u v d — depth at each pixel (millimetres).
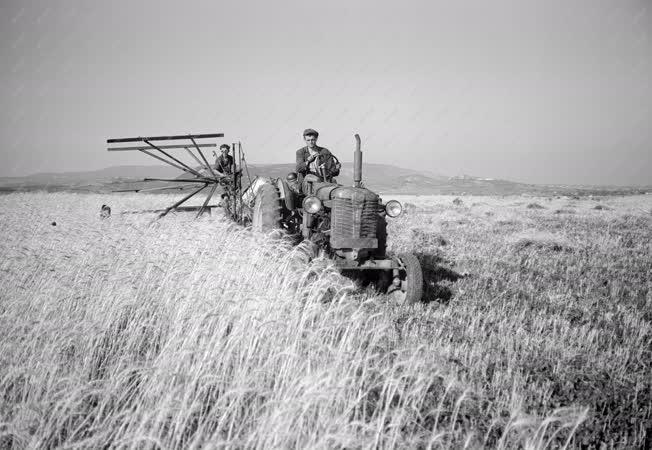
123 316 4828
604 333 5324
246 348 3850
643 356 4723
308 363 3346
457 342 4797
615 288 7375
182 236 7586
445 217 18406
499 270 8531
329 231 6449
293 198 7293
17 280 5734
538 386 3959
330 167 7496
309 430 2797
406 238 12094
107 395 3121
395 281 6324
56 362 3715
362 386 3463
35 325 4078
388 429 3109
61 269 6102
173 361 3496
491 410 3479
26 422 2996
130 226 8578
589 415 3439
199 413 3285
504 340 4855
